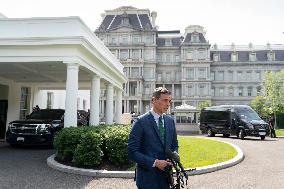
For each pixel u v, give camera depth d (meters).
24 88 24.02
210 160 10.91
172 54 77.19
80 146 9.65
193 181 8.21
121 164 9.80
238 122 23.50
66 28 13.34
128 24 73.88
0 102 21.41
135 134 3.61
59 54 13.19
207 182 8.12
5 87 21.48
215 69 78.81
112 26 74.75
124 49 73.69
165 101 3.68
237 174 9.21
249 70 78.00
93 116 16.66
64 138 10.63
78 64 13.52
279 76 52.59
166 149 3.61
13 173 8.92
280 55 77.94
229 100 78.06
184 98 75.00
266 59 77.75
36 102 24.89
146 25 74.38
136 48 73.50
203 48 75.19
